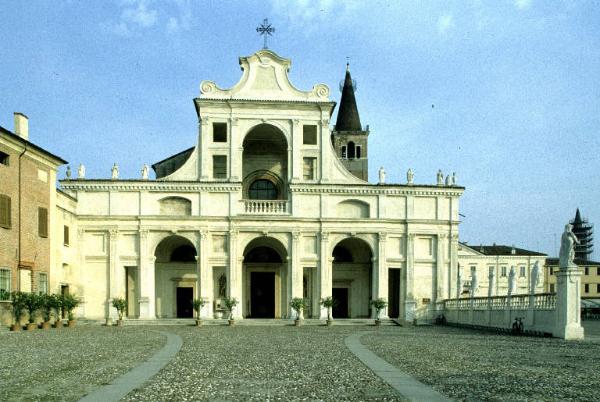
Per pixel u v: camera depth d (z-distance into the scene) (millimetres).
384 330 39938
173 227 51469
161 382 14695
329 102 53469
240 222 51875
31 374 16078
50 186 44656
